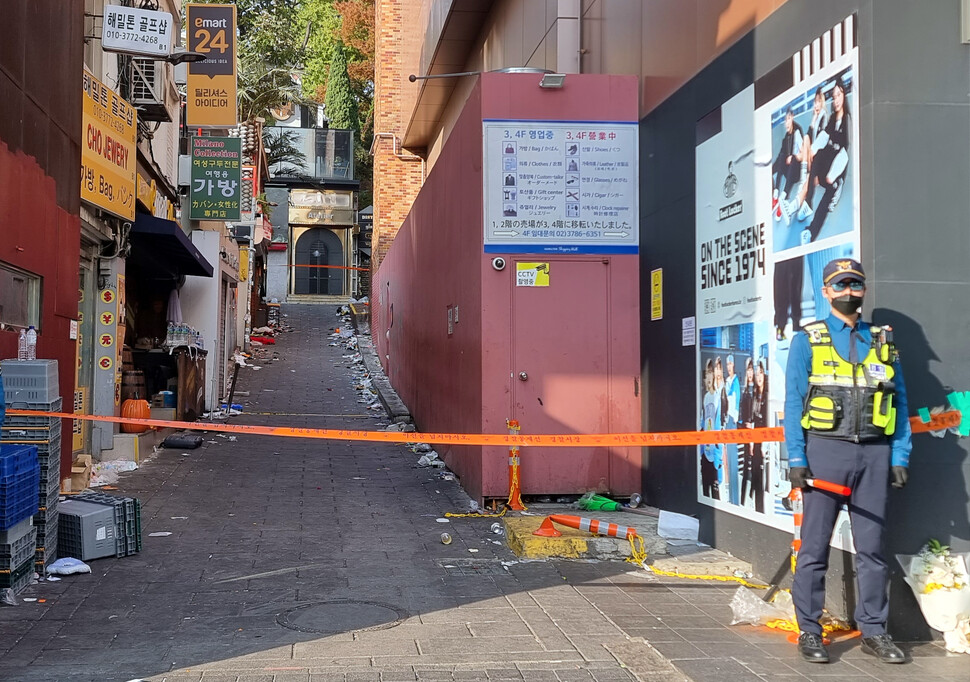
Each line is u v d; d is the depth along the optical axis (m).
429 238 13.75
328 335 30.61
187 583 6.28
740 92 6.75
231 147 17.42
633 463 9.13
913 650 4.96
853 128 5.34
